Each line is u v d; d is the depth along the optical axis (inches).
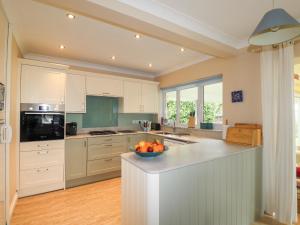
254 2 69.3
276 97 84.7
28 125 107.7
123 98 161.5
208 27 88.6
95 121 159.2
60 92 118.7
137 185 55.8
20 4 71.3
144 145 64.8
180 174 55.0
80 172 127.9
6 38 77.9
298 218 84.4
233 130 98.0
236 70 109.5
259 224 81.8
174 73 164.4
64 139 120.6
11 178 90.5
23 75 106.9
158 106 184.2
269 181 86.4
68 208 95.2
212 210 64.5
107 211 92.4
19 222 82.3
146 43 111.0
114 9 62.5
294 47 83.3
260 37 55.5
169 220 52.4
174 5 72.0
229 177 71.0
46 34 98.4
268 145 86.3
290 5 70.4
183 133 153.6
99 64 157.4
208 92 141.9
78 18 82.0
